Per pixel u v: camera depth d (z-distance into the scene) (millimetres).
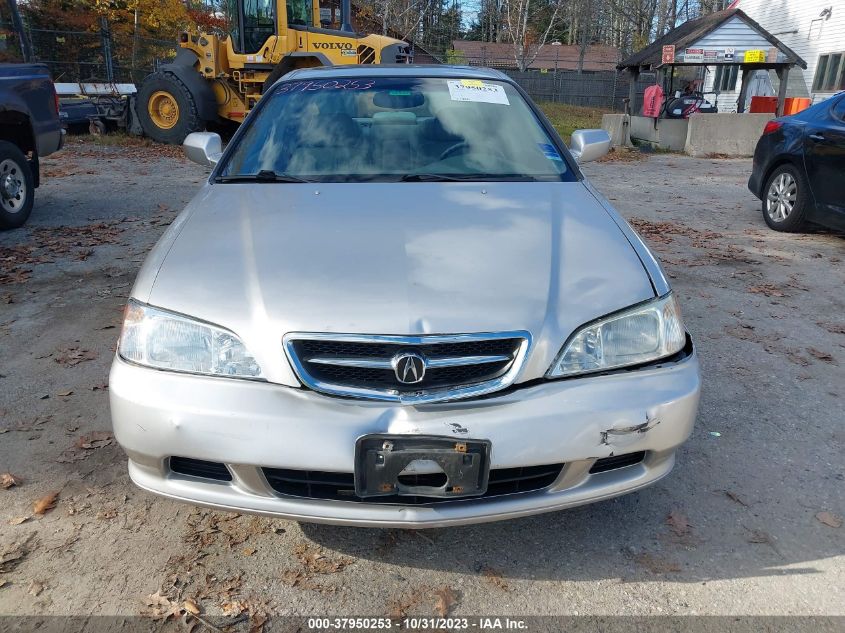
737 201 9742
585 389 2170
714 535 2611
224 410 2094
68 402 3521
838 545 2568
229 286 2289
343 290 2225
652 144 17438
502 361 2146
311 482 2143
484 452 2057
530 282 2301
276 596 2287
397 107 3641
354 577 2377
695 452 3164
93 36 23531
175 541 2529
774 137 7543
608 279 2375
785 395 3729
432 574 2396
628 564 2457
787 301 5277
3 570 2369
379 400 2082
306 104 3674
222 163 3457
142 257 6051
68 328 4488
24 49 7215
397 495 2117
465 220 2691
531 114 3746
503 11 54031
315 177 3238
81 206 8141
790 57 17953
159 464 2197
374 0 33969
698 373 2361
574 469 2193
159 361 2199
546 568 2432
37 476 2896
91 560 2424
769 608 2266
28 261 5863
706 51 17891
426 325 2113
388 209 2791
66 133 15734
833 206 6719
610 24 54688
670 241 7133
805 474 3006
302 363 2117
